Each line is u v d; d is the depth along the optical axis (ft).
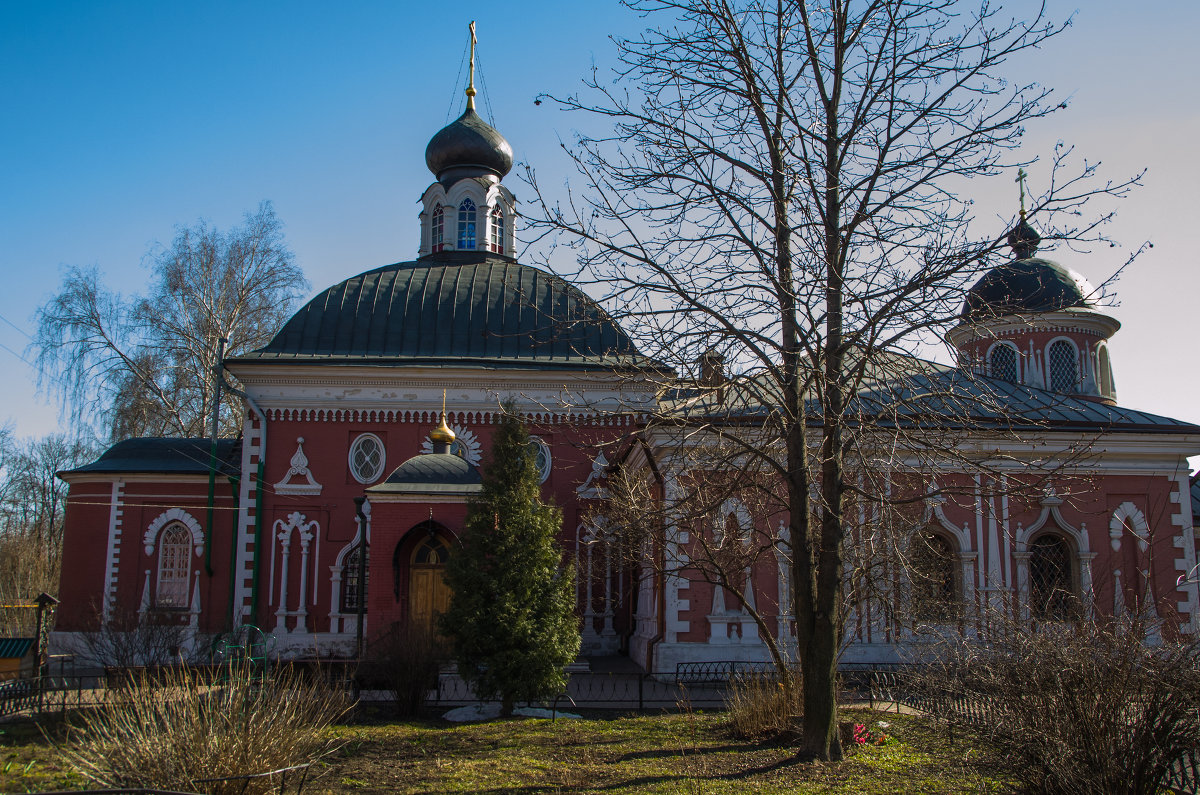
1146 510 79.77
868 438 41.96
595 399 92.79
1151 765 28.81
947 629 54.13
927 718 44.16
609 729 48.34
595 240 39.17
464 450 91.50
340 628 87.35
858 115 38.63
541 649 55.11
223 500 92.22
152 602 86.07
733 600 74.69
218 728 28.68
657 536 52.54
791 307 38.58
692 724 47.11
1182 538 79.36
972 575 77.10
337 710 45.80
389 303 98.84
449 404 91.91
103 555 90.79
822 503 39.40
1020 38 38.45
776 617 73.31
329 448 90.79
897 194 38.17
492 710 55.72
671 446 71.97
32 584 159.12
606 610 91.25
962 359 38.24
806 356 42.78
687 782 34.83
